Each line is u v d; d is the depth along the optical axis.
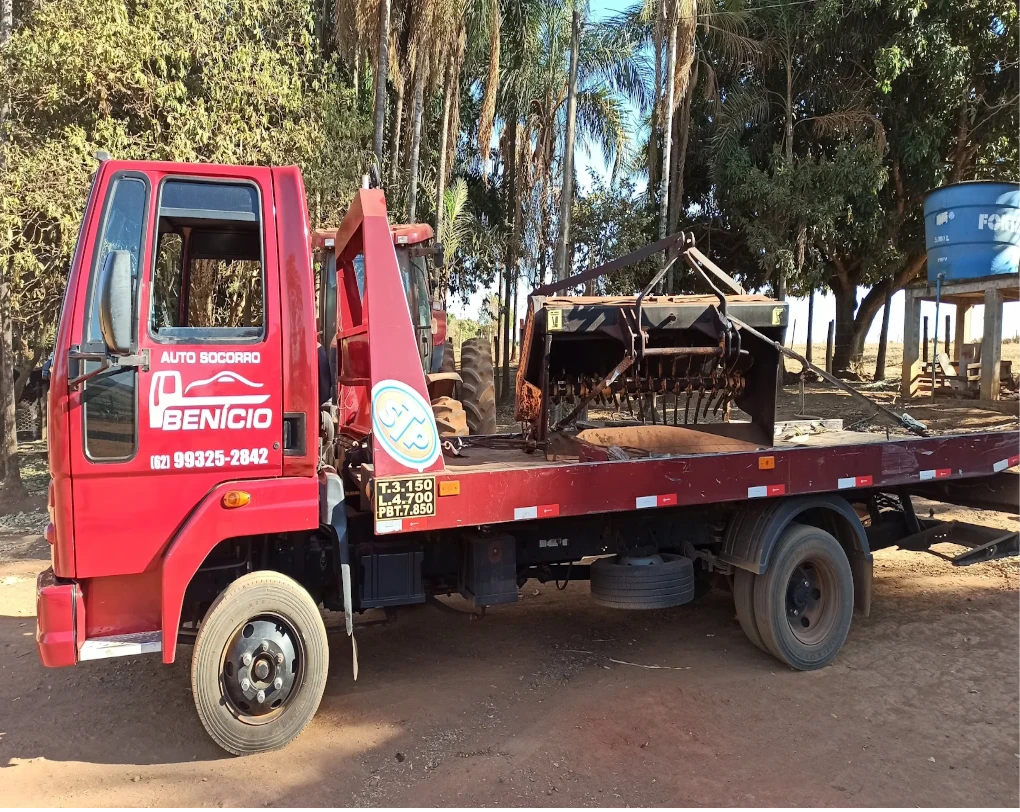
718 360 5.18
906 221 20.78
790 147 18.47
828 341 22.52
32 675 4.77
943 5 16.61
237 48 10.00
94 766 3.69
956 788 3.43
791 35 18.27
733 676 4.71
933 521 6.14
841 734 3.94
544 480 4.15
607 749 3.79
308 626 3.84
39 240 9.16
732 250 21.84
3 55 9.13
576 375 5.46
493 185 22.86
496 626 5.65
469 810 3.29
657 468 4.43
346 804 3.35
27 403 15.84
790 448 4.90
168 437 3.54
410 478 3.85
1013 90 18.11
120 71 9.02
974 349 17.19
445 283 17.56
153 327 3.59
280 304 3.73
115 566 3.50
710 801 3.33
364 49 13.94
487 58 17.91
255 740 3.75
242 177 3.75
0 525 9.10
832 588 4.95
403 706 4.29
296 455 3.75
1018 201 14.15
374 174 11.70
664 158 16.38
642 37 17.75
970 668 4.75
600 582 4.78
